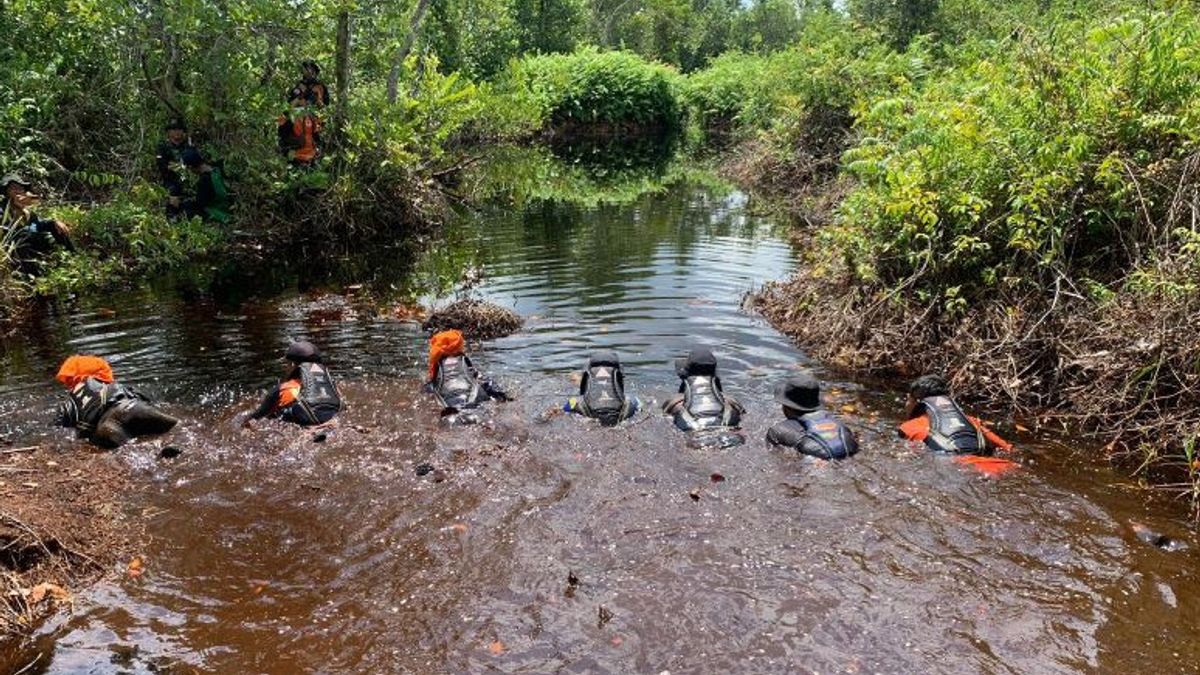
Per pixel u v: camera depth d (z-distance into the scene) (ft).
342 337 27.04
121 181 40.19
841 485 16.28
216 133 43.39
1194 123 21.86
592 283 34.24
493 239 44.78
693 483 16.47
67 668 11.58
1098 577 13.30
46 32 42.01
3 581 13.25
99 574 13.94
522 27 130.93
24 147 38.63
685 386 20.13
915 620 12.19
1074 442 18.80
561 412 19.97
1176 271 19.54
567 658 11.48
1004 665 11.25
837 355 24.45
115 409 19.30
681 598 12.74
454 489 16.39
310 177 43.55
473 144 88.17
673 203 57.11
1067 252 22.89
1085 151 22.25
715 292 32.53
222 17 41.01
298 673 11.41
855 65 60.90
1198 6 26.89
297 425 19.51
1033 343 21.61
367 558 14.15
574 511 15.43
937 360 23.08
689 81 123.85
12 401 21.44
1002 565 13.61
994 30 55.67
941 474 16.72
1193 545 14.33
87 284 33.71
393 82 49.70
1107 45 25.35
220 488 16.74
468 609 12.64
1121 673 11.10
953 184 24.58
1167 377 18.98
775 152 66.74
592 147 98.27
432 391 21.67
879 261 25.66
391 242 44.24
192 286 34.22
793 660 11.35
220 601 13.10
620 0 182.91
